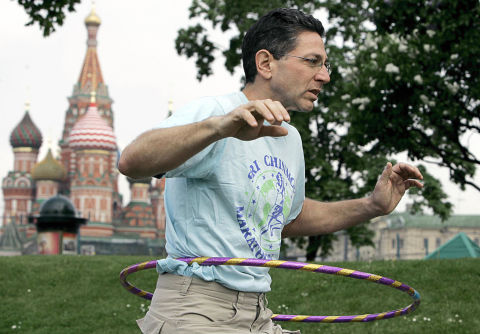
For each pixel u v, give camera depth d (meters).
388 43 20.31
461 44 18.12
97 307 12.78
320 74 2.97
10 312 12.55
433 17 17.86
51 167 140.88
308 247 33.03
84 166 135.00
